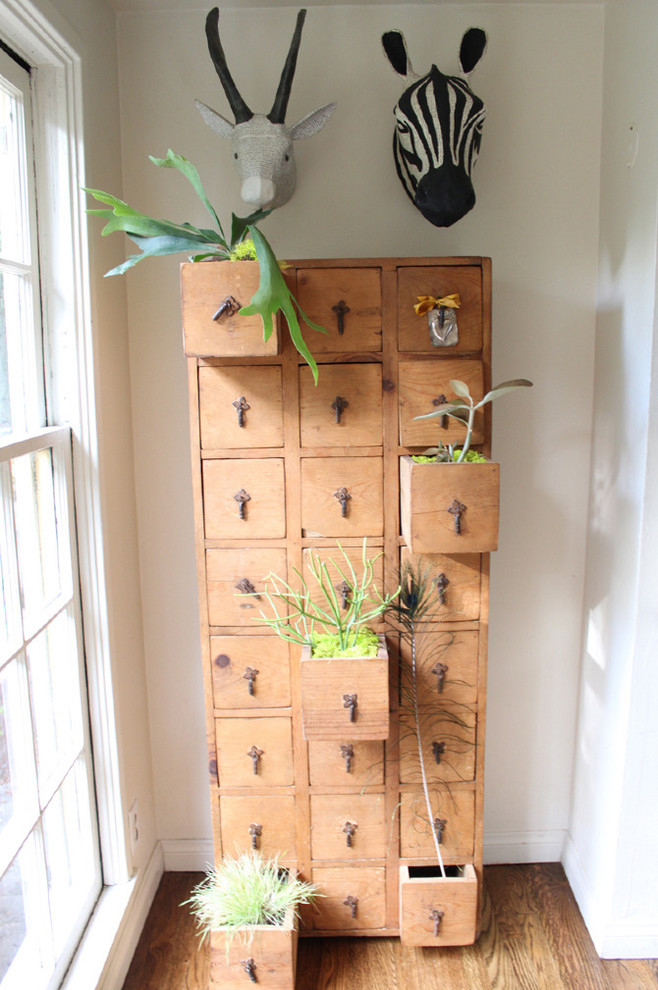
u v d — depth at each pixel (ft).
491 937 6.41
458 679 5.93
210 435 5.59
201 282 5.02
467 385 5.49
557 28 6.15
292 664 5.88
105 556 5.81
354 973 6.06
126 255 6.36
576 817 7.02
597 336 6.51
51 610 5.31
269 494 5.65
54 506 5.51
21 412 5.16
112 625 5.95
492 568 6.88
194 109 6.23
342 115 6.23
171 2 5.96
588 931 6.47
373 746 5.98
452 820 6.14
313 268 5.43
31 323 5.24
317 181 6.31
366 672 5.37
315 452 5.60
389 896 6.27
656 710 5.78
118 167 6.16
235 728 6.00
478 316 5.50
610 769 6.16
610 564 6.23
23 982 4.82
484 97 6.22
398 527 5.71
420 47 6.15
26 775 4.90
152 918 6.66
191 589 6.87
